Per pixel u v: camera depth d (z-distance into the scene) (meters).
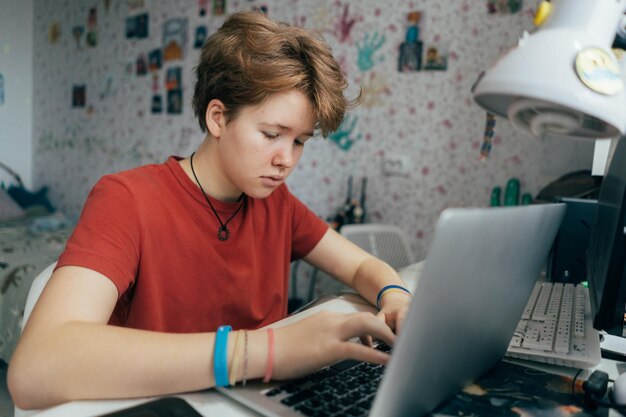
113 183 0.78
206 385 0.55
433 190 2.35
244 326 0.93
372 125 2.51
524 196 2.06
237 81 0.71
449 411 0.55
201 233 0.85
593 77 0.46
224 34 0.77
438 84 2.30
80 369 0.52
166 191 0.83
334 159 2.65
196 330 0.87
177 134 3.25
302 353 0.56
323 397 0.55
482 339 0.58
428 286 0.40
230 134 0.75
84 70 3.78
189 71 3.15
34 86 4.10
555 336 0.78
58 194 4.04
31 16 4.05
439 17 2.27
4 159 3.98
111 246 0.68
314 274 2.53
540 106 0.50
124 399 0.54
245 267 0.90
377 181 2.52
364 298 0.94
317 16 2.64
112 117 3.64
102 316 0.61
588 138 0.53
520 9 2.06
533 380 0.64
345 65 2.58
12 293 2.01
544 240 0.63
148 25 3.35
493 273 0.51
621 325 0.82
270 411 0.51
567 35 0.49
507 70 0.49
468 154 2.25
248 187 0.77
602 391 0.58
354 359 0.59
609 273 0.81
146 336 0.55
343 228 1.91
